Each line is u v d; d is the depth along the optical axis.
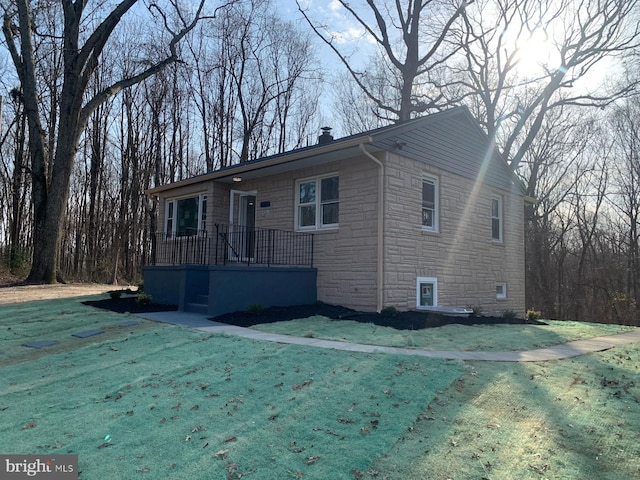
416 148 10.62
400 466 3.02
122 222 25.42
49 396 4.45
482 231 12.90
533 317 11.59
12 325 7.92
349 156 10.20
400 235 9.99
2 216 27.59
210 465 3.04
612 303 24.83
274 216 12.07
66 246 28.03
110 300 11.04
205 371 5.11
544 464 3.09
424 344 6.64
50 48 22.98
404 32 20.66
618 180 25.86
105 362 5.62
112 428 3.65
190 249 13.84
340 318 8.91
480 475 2.93
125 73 25.88
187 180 13.73
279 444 3.33
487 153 13.34
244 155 27.86
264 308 9.28
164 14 17.03
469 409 4.00
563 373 5.19
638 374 5.27
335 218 10.73
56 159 15.50
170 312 9.58
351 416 3.81
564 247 27.62
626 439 3.50
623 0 18.95
